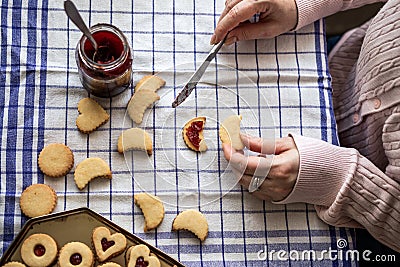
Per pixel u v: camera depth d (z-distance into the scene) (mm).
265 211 935
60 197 906
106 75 873
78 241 860
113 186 917
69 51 949
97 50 876
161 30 971
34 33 948
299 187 918
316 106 971
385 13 949
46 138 921
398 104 921
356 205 922
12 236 891
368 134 998
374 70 948
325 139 965
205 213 921
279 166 917
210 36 977
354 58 1125
